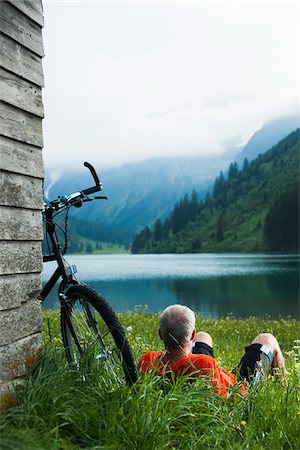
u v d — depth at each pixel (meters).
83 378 4.34
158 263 142.50
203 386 4.50
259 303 35.81
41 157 4.77
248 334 15.95
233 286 52.91
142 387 4.17
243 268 94.94
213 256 196.12
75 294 4.50
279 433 4.34
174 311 4.84
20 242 4.35
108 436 3.77
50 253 4.94
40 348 4.54
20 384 4.10
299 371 6.08
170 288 52.84
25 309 4.35
